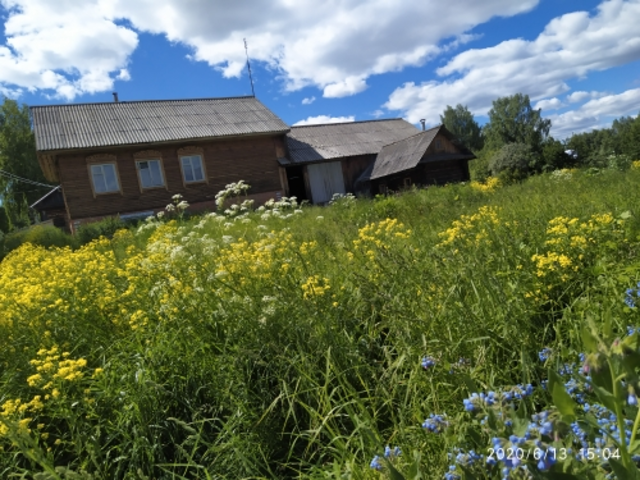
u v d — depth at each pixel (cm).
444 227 575
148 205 2097
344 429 244
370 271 374
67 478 188
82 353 333
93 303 388
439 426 173
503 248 357
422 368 241
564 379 194
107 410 266
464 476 133
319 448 241
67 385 273
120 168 2059
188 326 318
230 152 2286
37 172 5050
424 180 2412
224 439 250
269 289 355
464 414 198
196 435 237
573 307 277
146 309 362
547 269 299
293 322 301
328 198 2627
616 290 261
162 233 717
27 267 675
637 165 1338
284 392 254
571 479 102
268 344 272
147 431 253
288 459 232
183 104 2483
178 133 2188
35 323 370
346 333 294
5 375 300
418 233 552
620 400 95
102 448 244
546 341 265
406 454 197
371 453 208
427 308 290
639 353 94
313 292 324
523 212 582
